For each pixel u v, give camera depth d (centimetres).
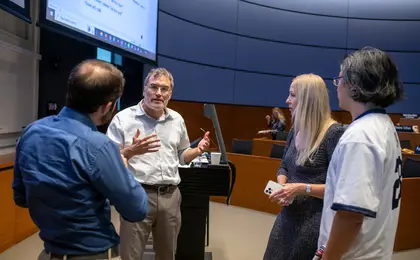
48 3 255
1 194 272
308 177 144
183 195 242
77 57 389
